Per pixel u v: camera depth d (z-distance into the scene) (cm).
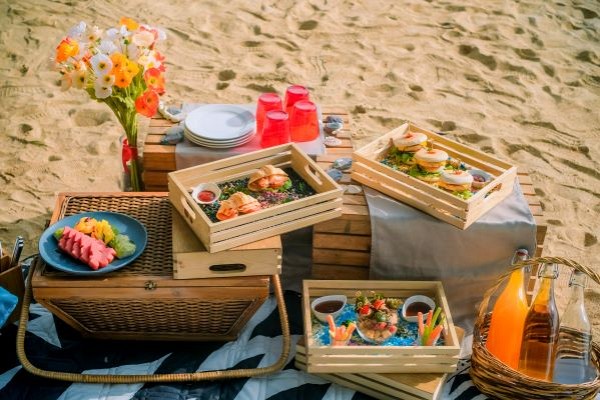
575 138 390
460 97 413
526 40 466
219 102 396
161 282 260
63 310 264
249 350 274
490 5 507
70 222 272
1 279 268
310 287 276
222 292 263
